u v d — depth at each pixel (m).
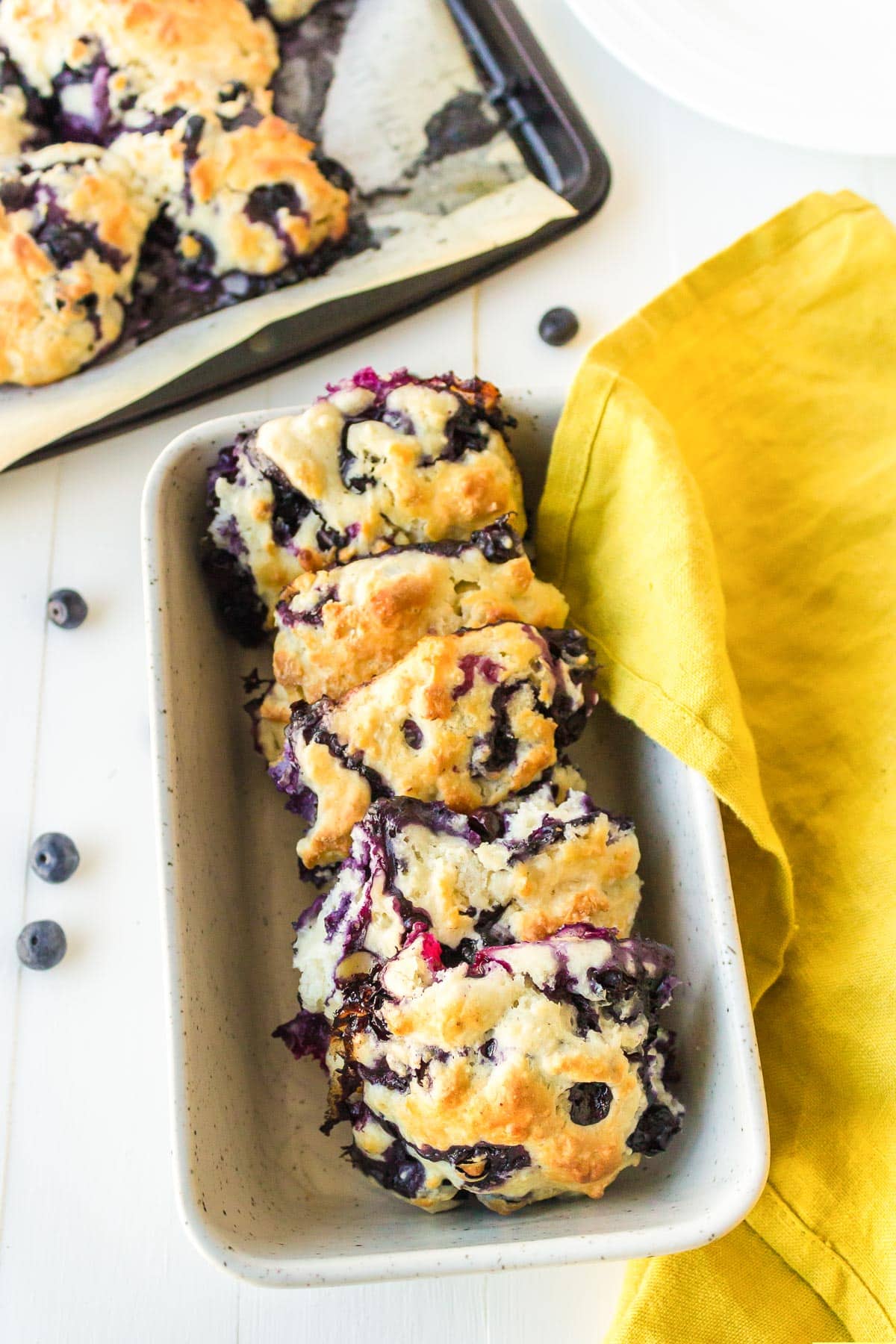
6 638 0.67
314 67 0.72
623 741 0.62
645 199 0.71
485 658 0.56
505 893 0.55
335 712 0.56
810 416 0.65
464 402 0.59
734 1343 0.58
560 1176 0.53
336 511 0.58
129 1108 0.63
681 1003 0.57
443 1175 0.54
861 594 0.63
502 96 0.71
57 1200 0.62
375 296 0.69
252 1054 0.59
